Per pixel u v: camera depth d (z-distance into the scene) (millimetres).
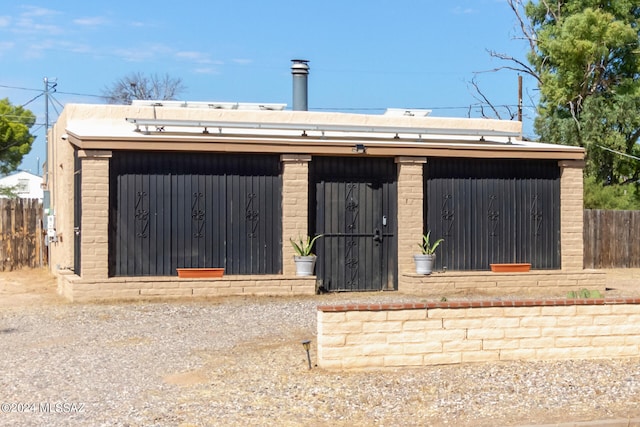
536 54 40156
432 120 21578
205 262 18000
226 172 18172
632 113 37094
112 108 19953
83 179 17031
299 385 10047
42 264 26812
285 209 18188
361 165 19078
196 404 9352
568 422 8648
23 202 26719
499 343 11125
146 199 17703
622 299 11516
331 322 10617
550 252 20078
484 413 9039
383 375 10469
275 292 17750
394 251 19219
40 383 10297
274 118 20234
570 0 39281
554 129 38312
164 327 13992
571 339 11344
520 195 19891
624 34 36562
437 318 10891
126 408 9188
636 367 10984
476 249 19562
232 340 12867
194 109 20000
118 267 17516
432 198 19328
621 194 35531
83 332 13648
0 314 15758
